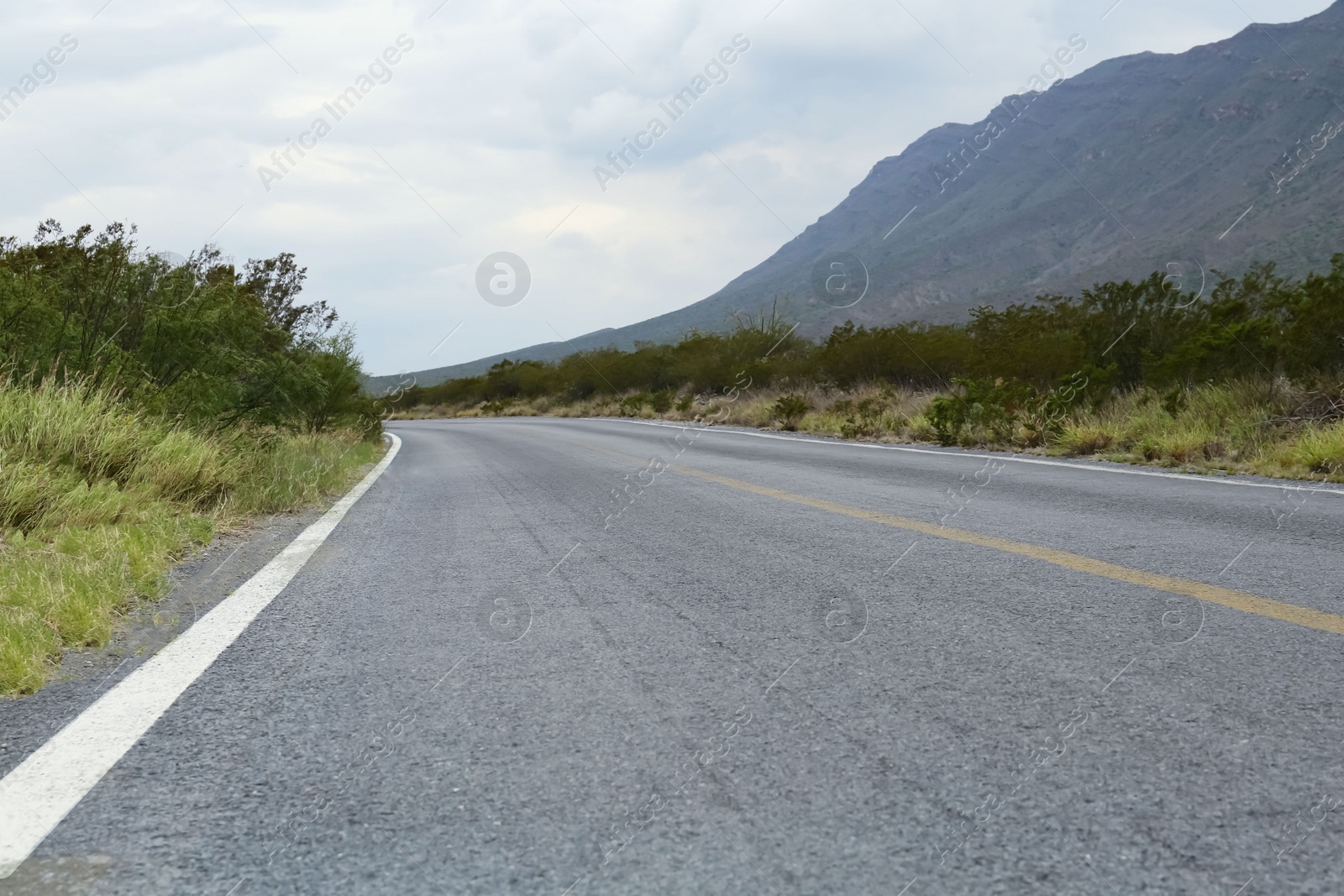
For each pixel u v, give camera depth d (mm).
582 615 3863
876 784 2023
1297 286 12461
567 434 22391
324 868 1735
